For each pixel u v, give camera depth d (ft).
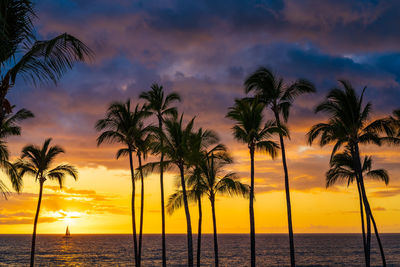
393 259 264.93
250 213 71.46
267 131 72.54
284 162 74.02
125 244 589.73
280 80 75.92
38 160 96.68
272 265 239.30
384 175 93.09
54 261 272.92
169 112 93.97
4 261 271.28
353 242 624.59
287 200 73.00
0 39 18.98
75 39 21.79
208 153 85.51
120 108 89.92
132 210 90.43
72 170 99.50
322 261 258.98
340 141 73.05
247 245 542.16
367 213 75.61
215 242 91.86
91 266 236.22
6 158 37.14
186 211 76.13
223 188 91.30
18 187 38.68
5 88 20.99
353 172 97.81
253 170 72.69
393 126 71.05
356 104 72.08
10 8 20.54
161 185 92.99
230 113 73.92
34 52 21.33
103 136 89.76
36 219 95.09
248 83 76.07
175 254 346.54
